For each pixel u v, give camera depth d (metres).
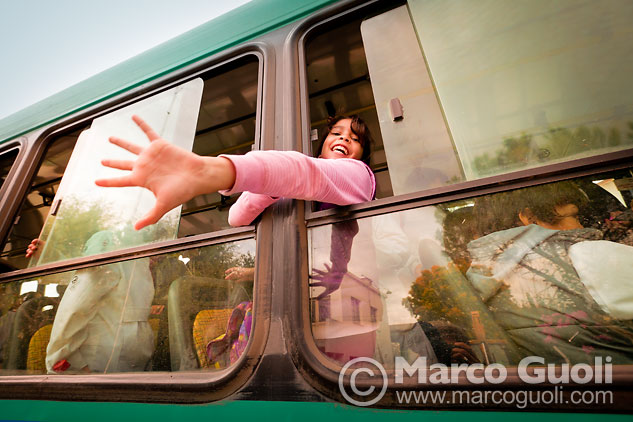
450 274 0.79
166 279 1.12
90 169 1.52
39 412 1.05
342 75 1.97
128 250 1.19
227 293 1.01
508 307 0.73
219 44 1.50
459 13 1.09
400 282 0.83
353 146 1.26
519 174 0.80
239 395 0.82
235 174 0.68
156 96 1.54
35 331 1.26
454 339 0.74
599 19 0.89
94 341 1.14
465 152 0.91
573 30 0.91
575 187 0.76
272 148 1.11
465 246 0.81
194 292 1.06
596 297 0.67
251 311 0.94
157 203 0.60
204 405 0.85
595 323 0.65
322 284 0.88
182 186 0.61
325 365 0.78
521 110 0.89
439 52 1.06
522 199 0.79
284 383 0.79
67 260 1.31
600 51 0.86
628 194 0.72
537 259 0.74
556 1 0.96
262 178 0.72
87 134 1.67
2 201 1.63
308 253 0.93
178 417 0.86
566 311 0.68
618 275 0.67
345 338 0.81
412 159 0.98
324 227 0.94
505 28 1.00
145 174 0.62
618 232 0.70
